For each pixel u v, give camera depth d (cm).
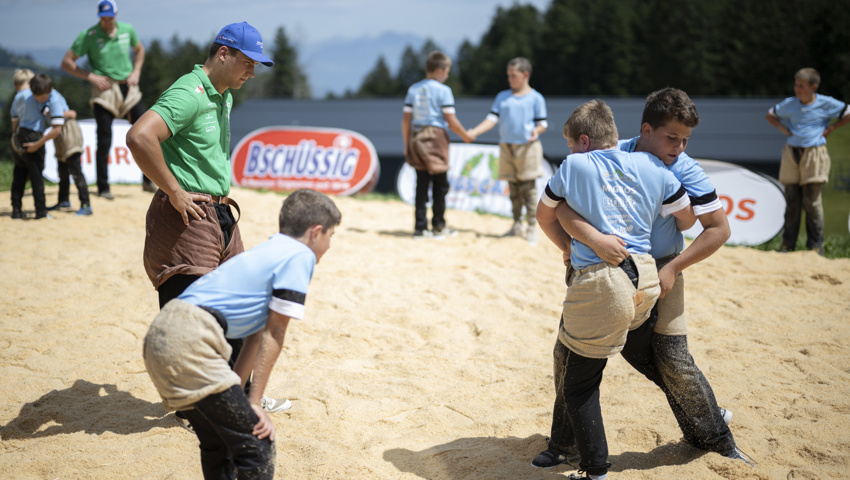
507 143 775
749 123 1919
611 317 279
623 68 7250
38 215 783
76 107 7006
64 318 512
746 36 5831
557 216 296
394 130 2308
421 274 657
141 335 488
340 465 321
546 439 348
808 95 733
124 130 1122
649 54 7019
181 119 329
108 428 359
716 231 290
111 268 637
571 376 295
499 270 680
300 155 1320
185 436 352
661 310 306
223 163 360
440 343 486
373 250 740
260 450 251
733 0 6047
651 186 284
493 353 468
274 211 902
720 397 389
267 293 254
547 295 601
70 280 602
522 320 535
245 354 266
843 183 1530
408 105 765
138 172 1135
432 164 761
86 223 781
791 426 343
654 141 293
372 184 1269
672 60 6769
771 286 628
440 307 561
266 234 778
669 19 6825
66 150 784
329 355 462
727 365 440
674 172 296
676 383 309
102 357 450
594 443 290
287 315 249
